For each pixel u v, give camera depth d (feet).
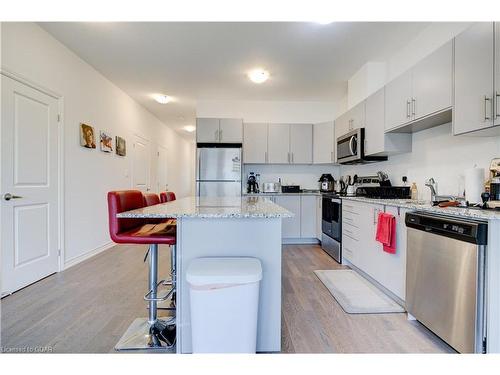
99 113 13.30
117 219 5.72
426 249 6.24
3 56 7.98
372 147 11.21
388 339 6.10
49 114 9.89
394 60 11.50
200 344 4.66
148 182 20.42
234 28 9.57
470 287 5.10
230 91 15.90
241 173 16.12
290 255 13.28
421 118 8.21
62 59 10.56
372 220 9.13
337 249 12.09
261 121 17.63
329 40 10.34
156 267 6.11
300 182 17.74
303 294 8.59
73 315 7.06
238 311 4.60
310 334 6.29
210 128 16.28
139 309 7.43
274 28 9.54
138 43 10.57
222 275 4.52
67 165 10.85
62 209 10.52
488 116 5.95
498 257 4.93
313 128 16.87
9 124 8.20
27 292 8.45
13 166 8.34
